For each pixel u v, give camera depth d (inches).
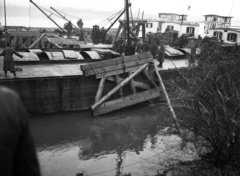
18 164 49.4
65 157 313.9
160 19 1421.0
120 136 383.2
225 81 256.7
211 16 1380.4
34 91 425.7
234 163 226.8
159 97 536.4
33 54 571.8
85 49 716.7
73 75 456.4
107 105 467.2
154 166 274.8
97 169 283.9
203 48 322.0
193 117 250.7
